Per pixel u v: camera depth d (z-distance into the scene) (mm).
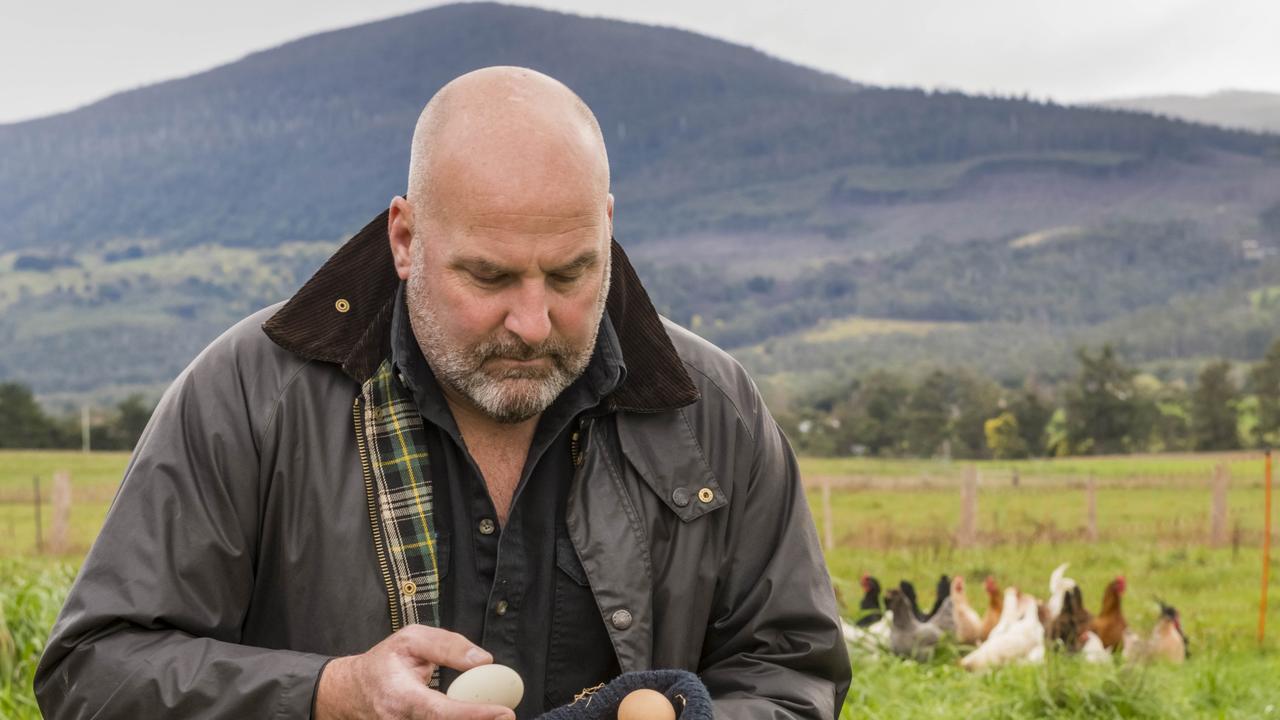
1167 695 7492
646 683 1882
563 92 1912
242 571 2035
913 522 25203
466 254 1836
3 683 5531
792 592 2205
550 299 1870
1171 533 21906
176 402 2072
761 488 2262
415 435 2078
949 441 77438
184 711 1854
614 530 2100
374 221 2129
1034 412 78688
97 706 1887
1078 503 28859
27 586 6547
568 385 2000
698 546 2152
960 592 9898
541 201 1815
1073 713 7051
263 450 2037
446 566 2053
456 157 1844
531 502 2117
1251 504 27875
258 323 2146
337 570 2020
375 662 1797
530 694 2072
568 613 2088
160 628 1955
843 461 51844
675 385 2162
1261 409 80625
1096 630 9891
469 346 1886
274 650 1907
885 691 7215
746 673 2156
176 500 1996
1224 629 12180
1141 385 86500
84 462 56875
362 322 2107
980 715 6812
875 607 10250
